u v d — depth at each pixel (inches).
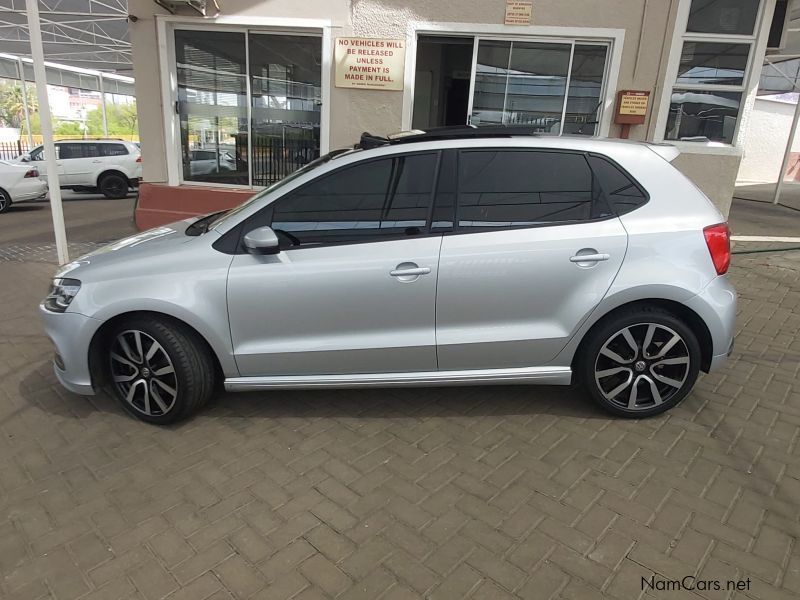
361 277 125.3
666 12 260.5
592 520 103.7
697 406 144.8
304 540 99.2
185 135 305.7
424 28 271.3
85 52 722.2
